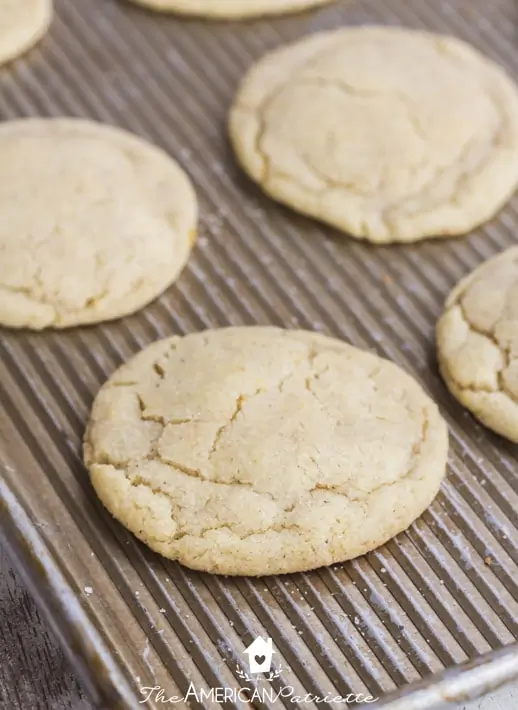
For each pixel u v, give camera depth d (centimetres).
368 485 47
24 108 55
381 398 48
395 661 46
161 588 47
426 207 52
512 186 53
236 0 57
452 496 48
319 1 58
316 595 47
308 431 48
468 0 59
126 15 57
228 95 56
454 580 47
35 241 50
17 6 56
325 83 54
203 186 54
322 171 53
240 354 49
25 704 46
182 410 48
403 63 55
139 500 47
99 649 45
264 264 52
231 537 46
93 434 48
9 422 49
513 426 49
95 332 50
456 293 51
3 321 50
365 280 52
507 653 46
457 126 54
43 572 46
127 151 53
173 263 51
